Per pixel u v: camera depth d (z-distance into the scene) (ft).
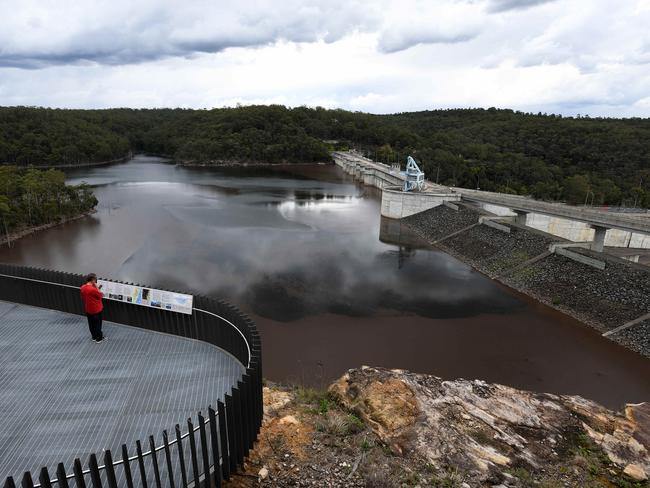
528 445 31.73
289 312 117.39
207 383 32.48
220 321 36.65
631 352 103.45
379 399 34.09
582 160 513.86
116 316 41.86
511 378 91.97
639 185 430.61
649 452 32.07
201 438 21.54
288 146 571.28
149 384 32.30
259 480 24.84
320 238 199.00
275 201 296.10
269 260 162.50
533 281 142.82
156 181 385.29
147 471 23.48
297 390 38.70
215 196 309.42
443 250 190.08
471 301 131.64
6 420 28.07
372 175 403.13
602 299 122.83
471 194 253.03
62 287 43.55
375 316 118.01
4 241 184.85
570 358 100.42
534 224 214.28
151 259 160.15
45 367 34.42
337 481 25.44
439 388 38.63
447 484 26.18
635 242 224.94
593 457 31.14
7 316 43.52
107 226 213.46
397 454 28.78
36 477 23.35
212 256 164.76
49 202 220.43
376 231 219.20
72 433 26.94
